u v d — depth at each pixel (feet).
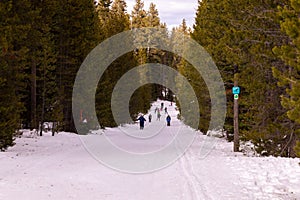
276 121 57.67
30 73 100.89
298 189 36.06
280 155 56.44
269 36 54.03
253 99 58.34
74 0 105.40
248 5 57.21
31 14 79.56
